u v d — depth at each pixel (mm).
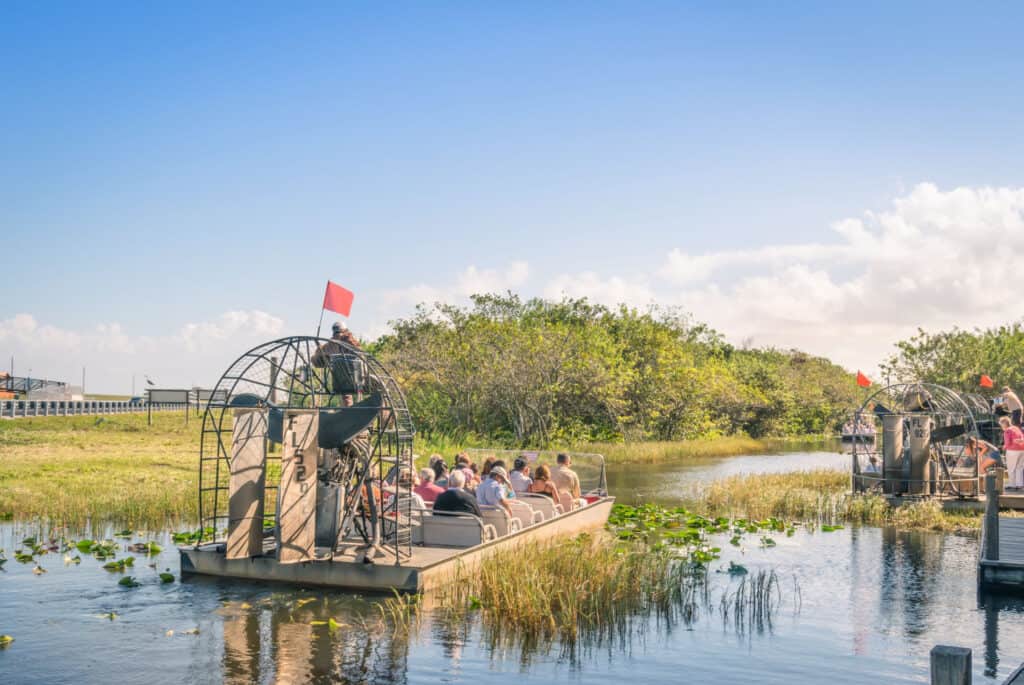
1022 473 19797
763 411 55562
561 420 38594
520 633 8883
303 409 10664
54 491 18500
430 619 9305
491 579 10148
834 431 63719
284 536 10258
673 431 43438
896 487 19719
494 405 37500
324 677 7539
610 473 28844
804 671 7863
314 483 10695
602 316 45844
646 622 9438
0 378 63812
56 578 11164
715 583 11453
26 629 8914
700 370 46781
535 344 38094
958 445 26031
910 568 12570
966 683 4609
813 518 17812
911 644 8734
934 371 35688
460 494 12094
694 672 7805
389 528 11648
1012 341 35562
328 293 11328
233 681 7422
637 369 42781
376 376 11281
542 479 15117
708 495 21109
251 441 11047
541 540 13352
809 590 11125
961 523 16766
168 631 8836
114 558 12484
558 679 7559
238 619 9289
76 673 7617
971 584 11531
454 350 38094
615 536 15234
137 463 24438
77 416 45938
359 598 10172
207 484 20094
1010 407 22406
